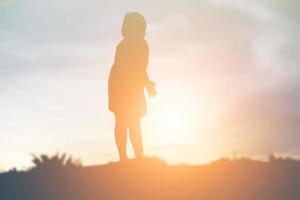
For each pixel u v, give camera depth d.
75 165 15.43
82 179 14.76
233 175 15.16
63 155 15.48
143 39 15.91
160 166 15.55
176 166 15.84
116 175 14.87
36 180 14.75
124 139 15.64
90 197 13.93
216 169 15.60
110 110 15.81
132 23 15.81
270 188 14.36
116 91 15.59
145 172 14.99
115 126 15.76
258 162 16.16
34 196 14.06
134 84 15.55
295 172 15.34
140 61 15.62
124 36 15.95
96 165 15.56
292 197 13.66
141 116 15.71
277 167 15.62
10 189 14.48
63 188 14.34
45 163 15.23
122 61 15.63
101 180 14.63
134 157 15.66
